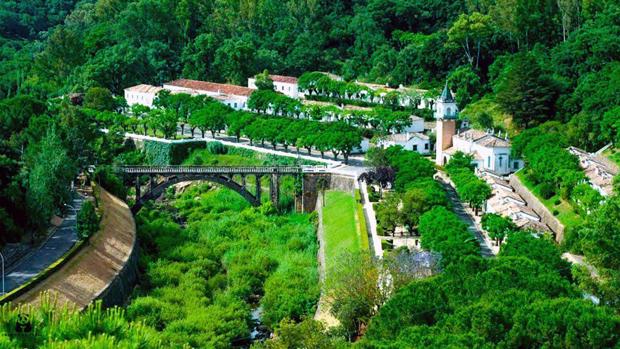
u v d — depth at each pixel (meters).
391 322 122.19
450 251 153.12
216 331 163.50
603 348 106.69
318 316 165.00
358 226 199.75
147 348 90.06
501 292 121.25
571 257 161.12
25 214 195.50
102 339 83.56
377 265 148.75
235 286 191.88
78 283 167.88
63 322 89.31
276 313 173.00
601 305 124.56
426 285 128.62
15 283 165.62
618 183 177.12
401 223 194.88
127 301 182.50
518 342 108.81
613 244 133.50
